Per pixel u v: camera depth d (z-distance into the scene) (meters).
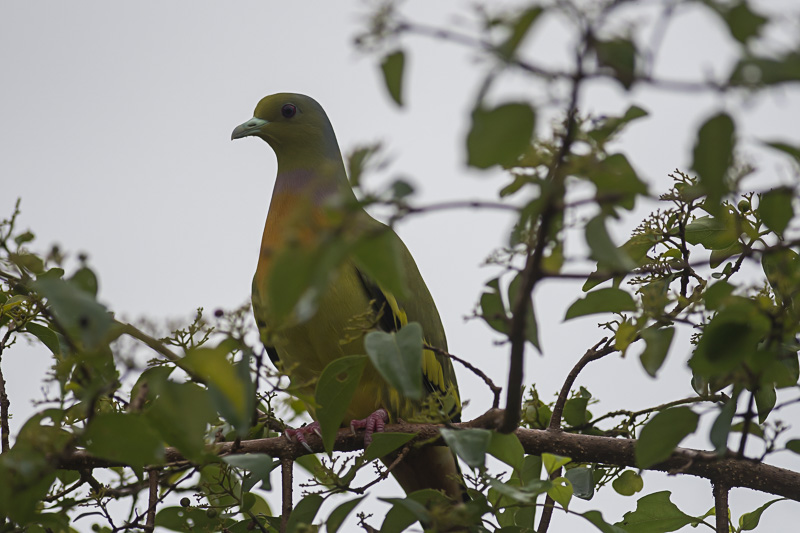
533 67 3.84
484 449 5.96
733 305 5.27
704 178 4.14
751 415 5.79
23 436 5.43
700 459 6.01
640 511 8.13
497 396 6.78
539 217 4.77
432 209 4.14
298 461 8.89
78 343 5.29
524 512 7.71
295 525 6.83
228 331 5.48
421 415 6.96
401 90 4.18
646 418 8.76
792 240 5.07
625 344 6.18
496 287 6.26
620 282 7.51
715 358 5.36
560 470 8.16
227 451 7.87
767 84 3.64
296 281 3.89
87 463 7.21
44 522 5.69
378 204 4.01
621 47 3.76
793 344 6.46
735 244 7.02
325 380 6.31
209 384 5.63
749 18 3.65
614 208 4.95
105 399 6.86
